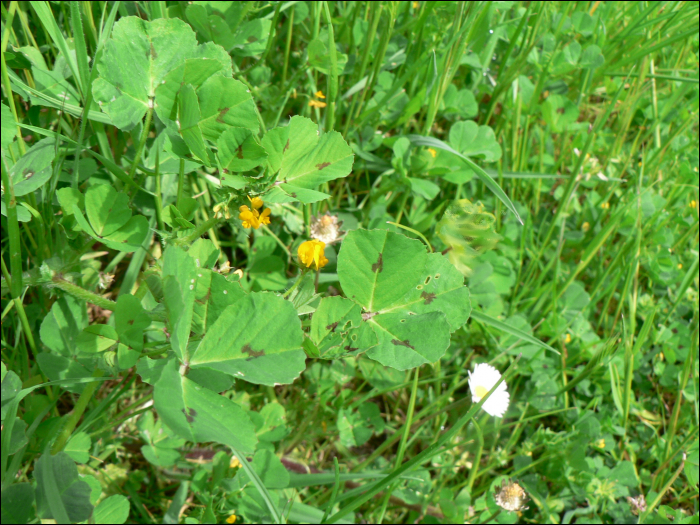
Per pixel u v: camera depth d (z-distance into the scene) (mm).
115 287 302
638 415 375
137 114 195
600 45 466
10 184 185
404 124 386
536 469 345
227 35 287
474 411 211
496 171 386
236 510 257
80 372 215
